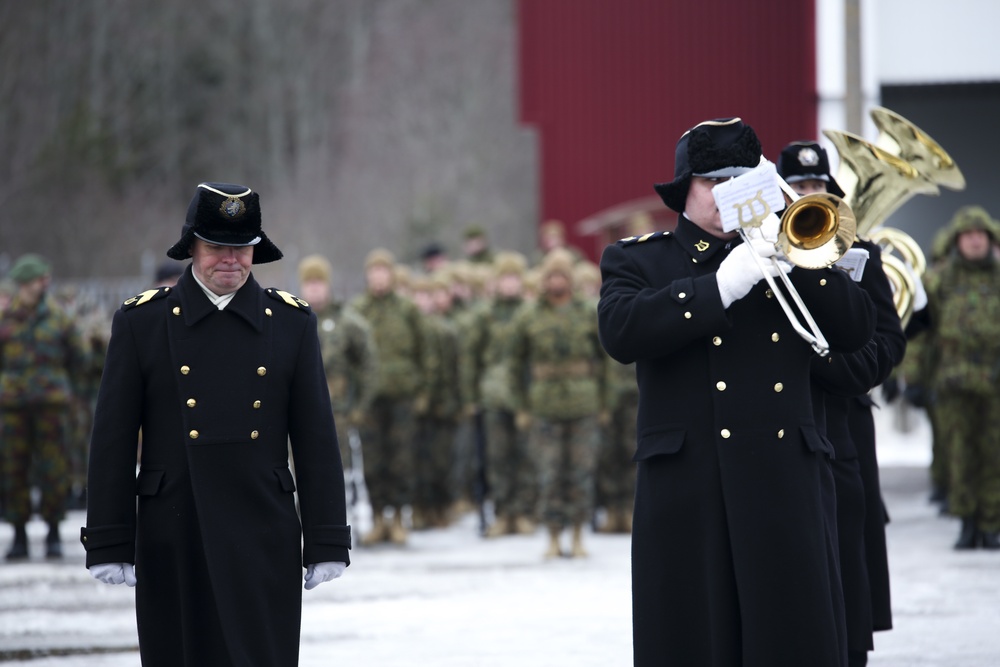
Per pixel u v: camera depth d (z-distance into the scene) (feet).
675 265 56.90
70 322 134.82
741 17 255.70
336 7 625.00
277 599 57.06
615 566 122.83
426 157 560.61
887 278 69.10
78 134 483.10
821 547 54.34
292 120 607.78
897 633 89.66
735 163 55.36
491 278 159.22
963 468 124.47
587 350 129.08
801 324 55.57
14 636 93.76
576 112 262.47
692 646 55.06
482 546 139.54
